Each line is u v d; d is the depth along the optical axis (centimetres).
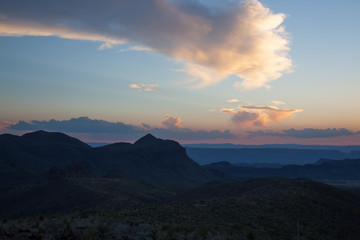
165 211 3791
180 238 1753
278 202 5053
